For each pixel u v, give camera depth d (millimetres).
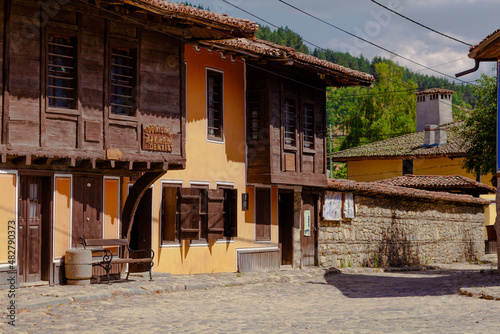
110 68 14234
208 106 18750
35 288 13453
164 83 15273
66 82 13734
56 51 13695
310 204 22484
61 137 13352
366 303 13094
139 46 14812
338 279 19609
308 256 22312
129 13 14438
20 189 13836
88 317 10578
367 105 56188
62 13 13500
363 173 44375
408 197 27953
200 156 18281
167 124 15258
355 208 24641
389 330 9203
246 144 20000
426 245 29891
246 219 19938
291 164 20547
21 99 12836
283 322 10250
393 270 24734
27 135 12859
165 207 17141
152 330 9438
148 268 16125
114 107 14562
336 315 11047
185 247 17797
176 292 14500
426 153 41094
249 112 20016
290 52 19047
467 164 36031
